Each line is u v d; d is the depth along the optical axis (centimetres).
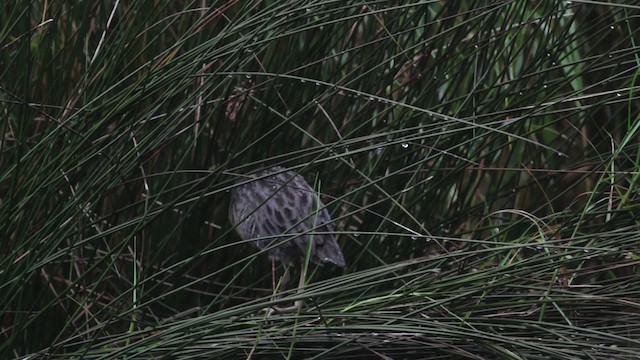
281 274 819
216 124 800
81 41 814
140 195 809
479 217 907
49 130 743
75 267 787
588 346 589
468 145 812
